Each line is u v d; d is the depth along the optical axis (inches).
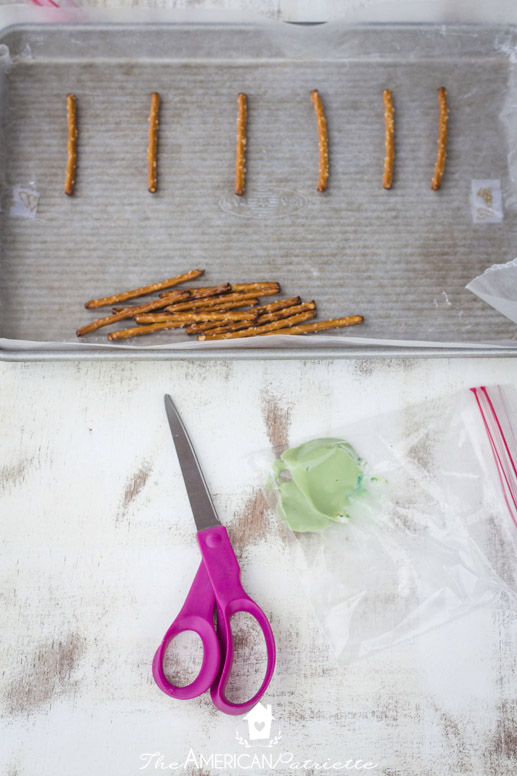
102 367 23.6
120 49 24.3
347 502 23.0
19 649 22.2
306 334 23.2
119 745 21.8
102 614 22.4
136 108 24.3
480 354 22.7
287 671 22.1
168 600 22.4
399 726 21.9
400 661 22.2
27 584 22.5
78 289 23.3
